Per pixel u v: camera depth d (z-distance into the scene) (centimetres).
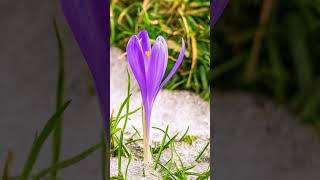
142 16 76
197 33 78
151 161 75
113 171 74
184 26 77
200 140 76
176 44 75
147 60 71
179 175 75
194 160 76
